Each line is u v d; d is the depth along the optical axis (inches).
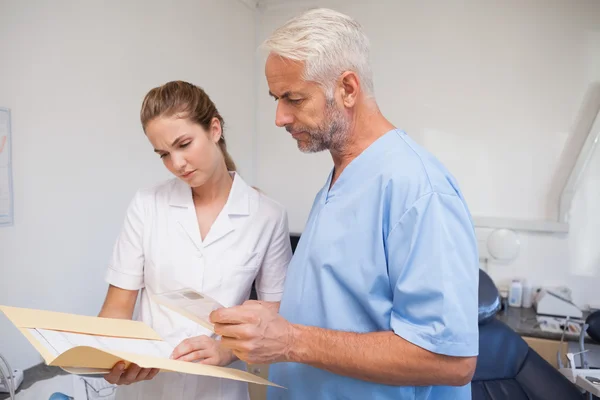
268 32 118.5
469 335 25.7
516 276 97.9
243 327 26.1
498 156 98.7
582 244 93.4
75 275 64.6
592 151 90.8
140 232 43.4
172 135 36.6
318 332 27.9
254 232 44.6
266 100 119.1
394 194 28.7
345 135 31.7
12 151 54.1
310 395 32.9
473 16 98.1
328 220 32.6
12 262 55.1
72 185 63.2
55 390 52.3
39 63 57.0
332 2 109.9
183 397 40.6
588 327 69.1
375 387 29.7
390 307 29.5
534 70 94.7
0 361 53.9
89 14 64.4
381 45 106.2
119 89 71.0
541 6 93.0
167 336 40.6
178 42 85.6
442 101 102.2
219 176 44.0
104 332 32.3
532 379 58.9
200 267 42.0
